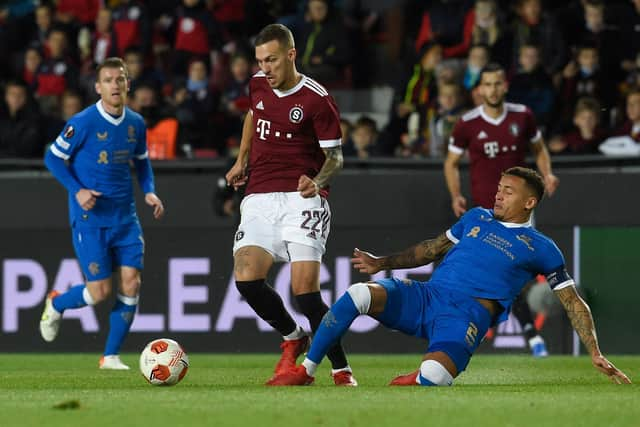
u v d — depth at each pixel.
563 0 55.59
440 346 22.86
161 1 59.31
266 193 24.48
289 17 58.56
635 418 16.66
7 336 43.59
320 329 22.80
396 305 23.17
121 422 16.20
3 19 62.50
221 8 58.97
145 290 43.31
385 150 48.62
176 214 43.22
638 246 41.44
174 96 53.16
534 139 37.41
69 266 43.44
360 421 16.11
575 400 19.28
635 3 51.16
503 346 41.84
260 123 24.58
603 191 41.62
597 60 49.97
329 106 24.23
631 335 41.50
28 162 44.31
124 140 33.50
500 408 17.80
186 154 48.12
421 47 51.19
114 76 32.97
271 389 21.91
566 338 41.75
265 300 24.38
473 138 37.28
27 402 19.52
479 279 23.52
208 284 43.03
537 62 48.78
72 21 60.59
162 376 24.31
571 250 41.84
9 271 43.62
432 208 42.47
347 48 55.47
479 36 51.50
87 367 34.69
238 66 53.06
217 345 42.97
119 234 33.84
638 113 45.84
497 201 24.08
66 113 52.19
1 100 53.69
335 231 42.75
